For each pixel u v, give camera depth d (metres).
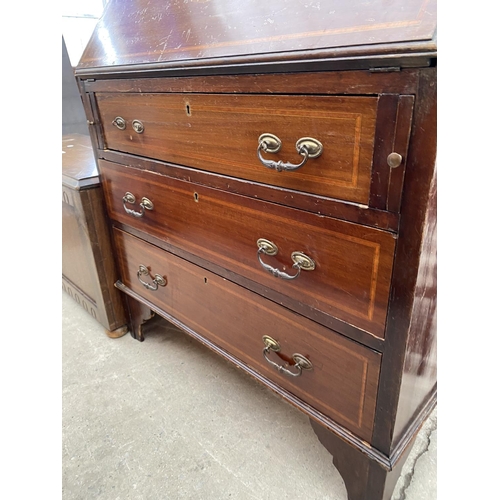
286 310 0.77
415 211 0.52
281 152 0.63
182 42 0.77
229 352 0.99
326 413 0.79
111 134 1.03
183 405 1.13
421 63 0.45
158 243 1.06
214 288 0.94
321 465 0.94
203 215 0.86
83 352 1.36
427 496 0.85
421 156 0.49
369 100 0.51
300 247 0.68
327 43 0.53
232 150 0.72
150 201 1.01
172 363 1.30
